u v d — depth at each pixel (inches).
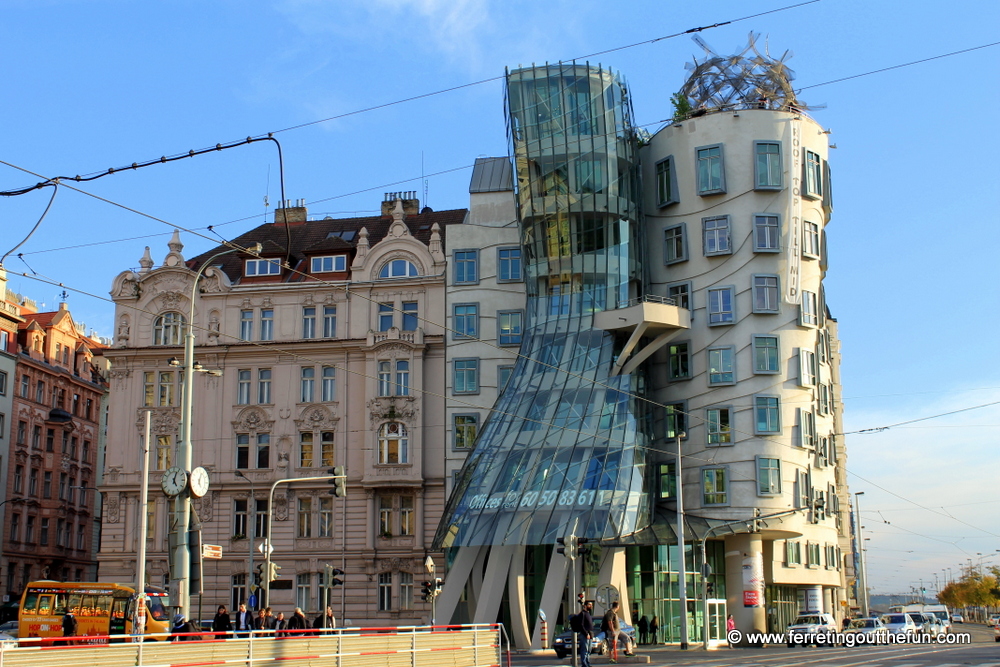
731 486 2245.3
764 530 2204.7
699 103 2491.4
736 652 1752.0
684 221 2400.3
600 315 2290.8
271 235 2874.0
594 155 2380.7
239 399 2581.2
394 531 2452.0
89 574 3464.6
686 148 2412.6
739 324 2319.1
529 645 2032.5
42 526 3201.3
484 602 2046.0
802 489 2282.2
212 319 2610.7
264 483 2522.1
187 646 896.3
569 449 2153.1
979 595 6210.6
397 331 2517.2
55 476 3262.8
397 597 2422.5
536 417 2233.0
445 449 2474.2
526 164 2410.2
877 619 2349.9
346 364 2556.6
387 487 2448.3
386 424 2490.2
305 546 2476.6
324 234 2859.3
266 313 2613.2
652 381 2395.4
